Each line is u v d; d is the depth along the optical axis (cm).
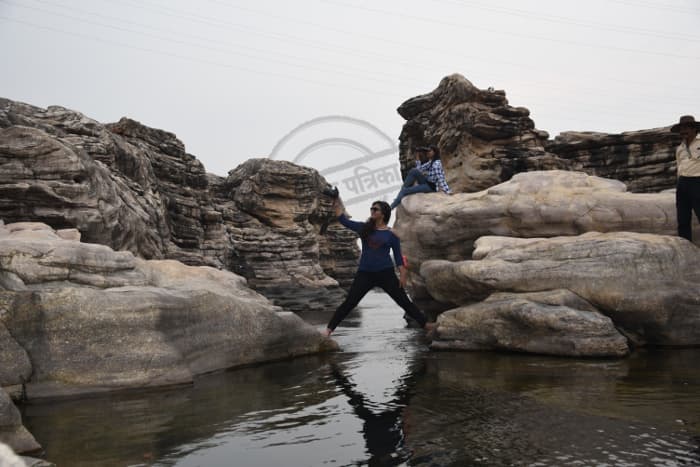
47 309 403
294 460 247
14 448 254
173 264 594
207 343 498
